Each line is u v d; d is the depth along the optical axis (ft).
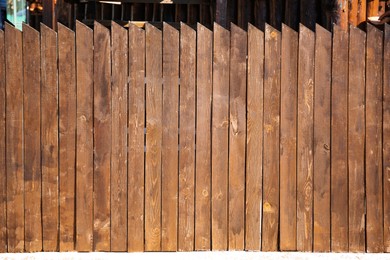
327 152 18.37
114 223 18.33
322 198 18.44
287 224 18.44
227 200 18.37
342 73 18.25
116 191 18.25
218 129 18.19
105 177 18.24
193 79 18.10
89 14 27.81
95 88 18.06
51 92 18.04
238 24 26.55
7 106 18.02
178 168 18.26
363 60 18.26
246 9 26.50
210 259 18.15
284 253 18.37
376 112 18.38
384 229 18.56
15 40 17.93
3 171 18.15
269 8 26.37
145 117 18.21
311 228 18.49
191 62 18.08
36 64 17.98
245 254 18.26
